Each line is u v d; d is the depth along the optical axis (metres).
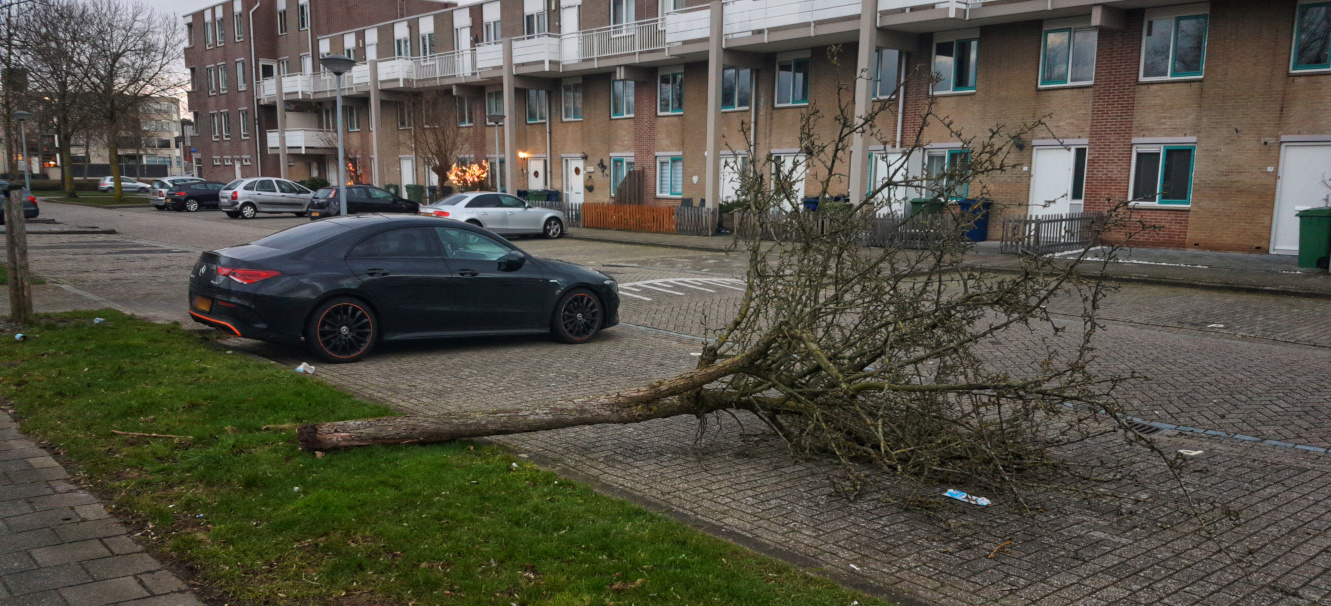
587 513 4.16
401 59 38.81
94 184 64.00
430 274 8.46
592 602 3.22
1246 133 17.94
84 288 12.45
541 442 5.59
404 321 8.38
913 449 4.65
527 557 3.61
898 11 21.31
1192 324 11.00
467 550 3.64
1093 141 20.09
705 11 25.86
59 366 6.80
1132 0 18.38
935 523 4.30
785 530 4.16
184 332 8.70
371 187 29.75
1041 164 20.95
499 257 9.00
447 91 38.06
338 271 8.02
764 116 26.80
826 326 5.60
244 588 3.29
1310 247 15.48
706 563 3.63
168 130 104.69
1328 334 10.32
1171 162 19.09
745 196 5.77
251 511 4.02
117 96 44.59
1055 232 18.80
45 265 15.23
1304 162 17.31
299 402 5.97
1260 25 17.55
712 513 4.38
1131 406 6.89
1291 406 6.89
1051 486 4.75
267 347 8.60
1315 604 3.46
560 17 33.88
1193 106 18.58
